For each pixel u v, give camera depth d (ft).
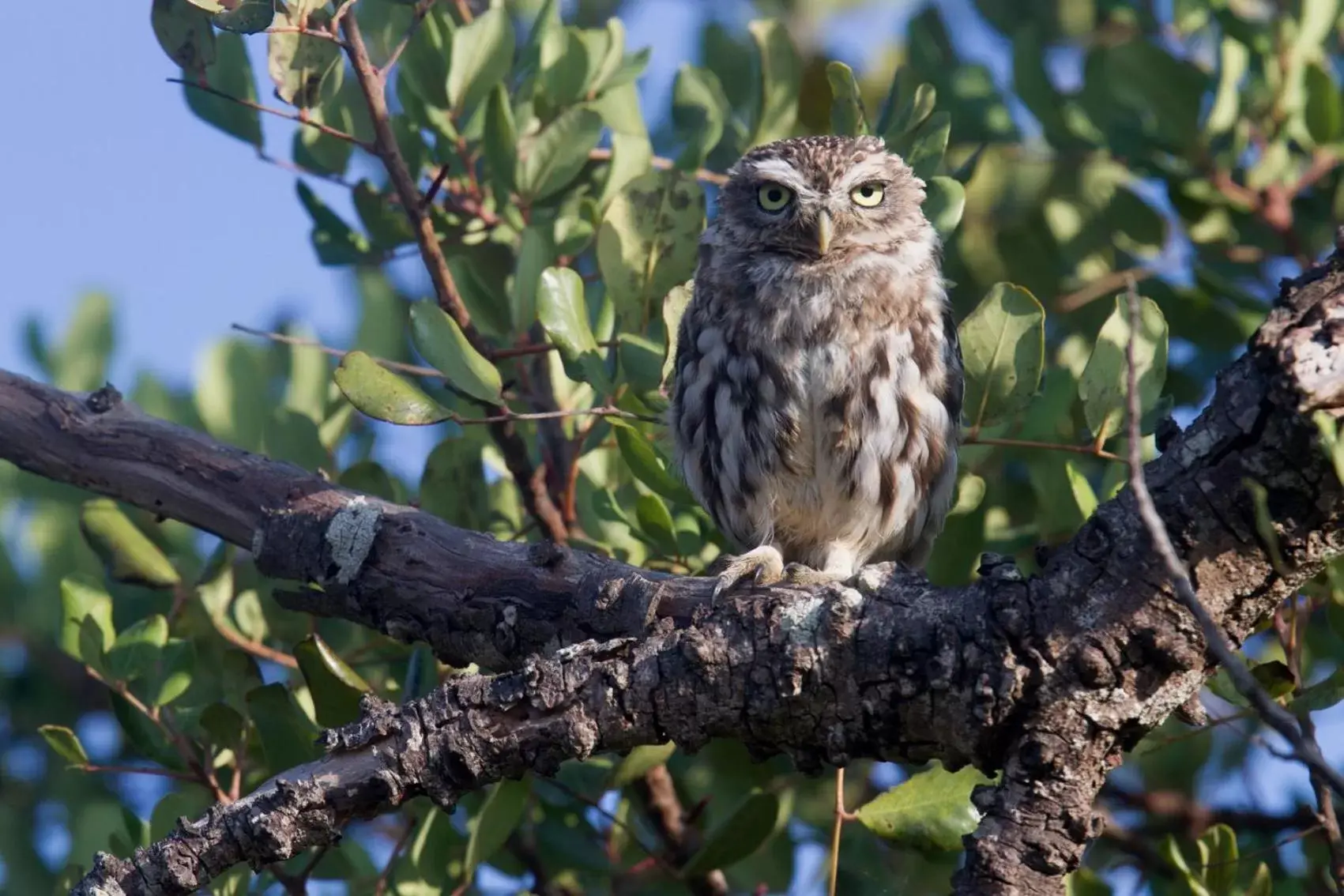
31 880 38.60
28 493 41.81
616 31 37.63
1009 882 23.62
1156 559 23.52
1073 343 39.22
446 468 34.96
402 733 24.97
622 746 25.76
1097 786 24.18
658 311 33.35
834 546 36.27
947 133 35.19
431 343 29.89
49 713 42.32
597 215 35.63
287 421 36.78
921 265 35.99
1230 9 38.65
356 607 29.45
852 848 36.70
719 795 36.14
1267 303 38.55
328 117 35.47
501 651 28.50
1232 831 30.30
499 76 35.91
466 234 36.42
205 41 31.01
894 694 24.59
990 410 30.89
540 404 35.55
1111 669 23.68
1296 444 22.74
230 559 34.55
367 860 34.37
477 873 34.42
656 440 36.06
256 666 33.35
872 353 34.94
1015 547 35.06
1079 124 41.11
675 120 39.01
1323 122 37.91
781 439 35.06
